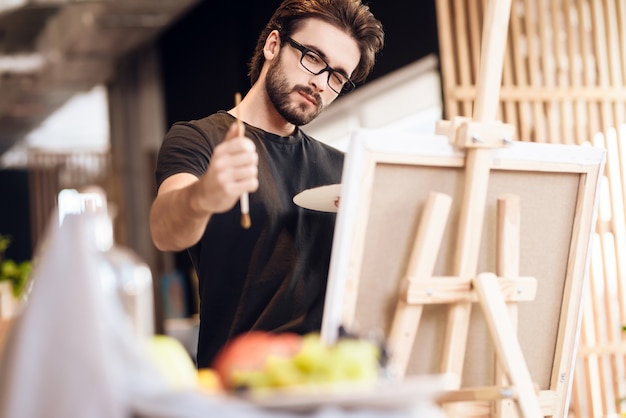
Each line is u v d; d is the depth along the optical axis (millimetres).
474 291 2008
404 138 1919
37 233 15656
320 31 2557
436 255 1955
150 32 12688
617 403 4332
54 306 1345
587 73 4770
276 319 2471
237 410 1269
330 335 1821
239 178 1830
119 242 14672
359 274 1909
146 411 1314
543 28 4746
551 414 2191
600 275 4680
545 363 2203
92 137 19750
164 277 12891
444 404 2078
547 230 2164
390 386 1348
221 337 2498
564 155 2135
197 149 2500
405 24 7320
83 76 15000
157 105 14547
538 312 2174
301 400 1271
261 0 10484
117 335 1346
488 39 2018
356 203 1871
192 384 1496
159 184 2469
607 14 4797
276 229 2518
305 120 2607
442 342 2027
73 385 1308
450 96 4590
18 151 20594
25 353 1326
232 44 11109
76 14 12016
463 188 2029
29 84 15281
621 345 4621
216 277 2502
